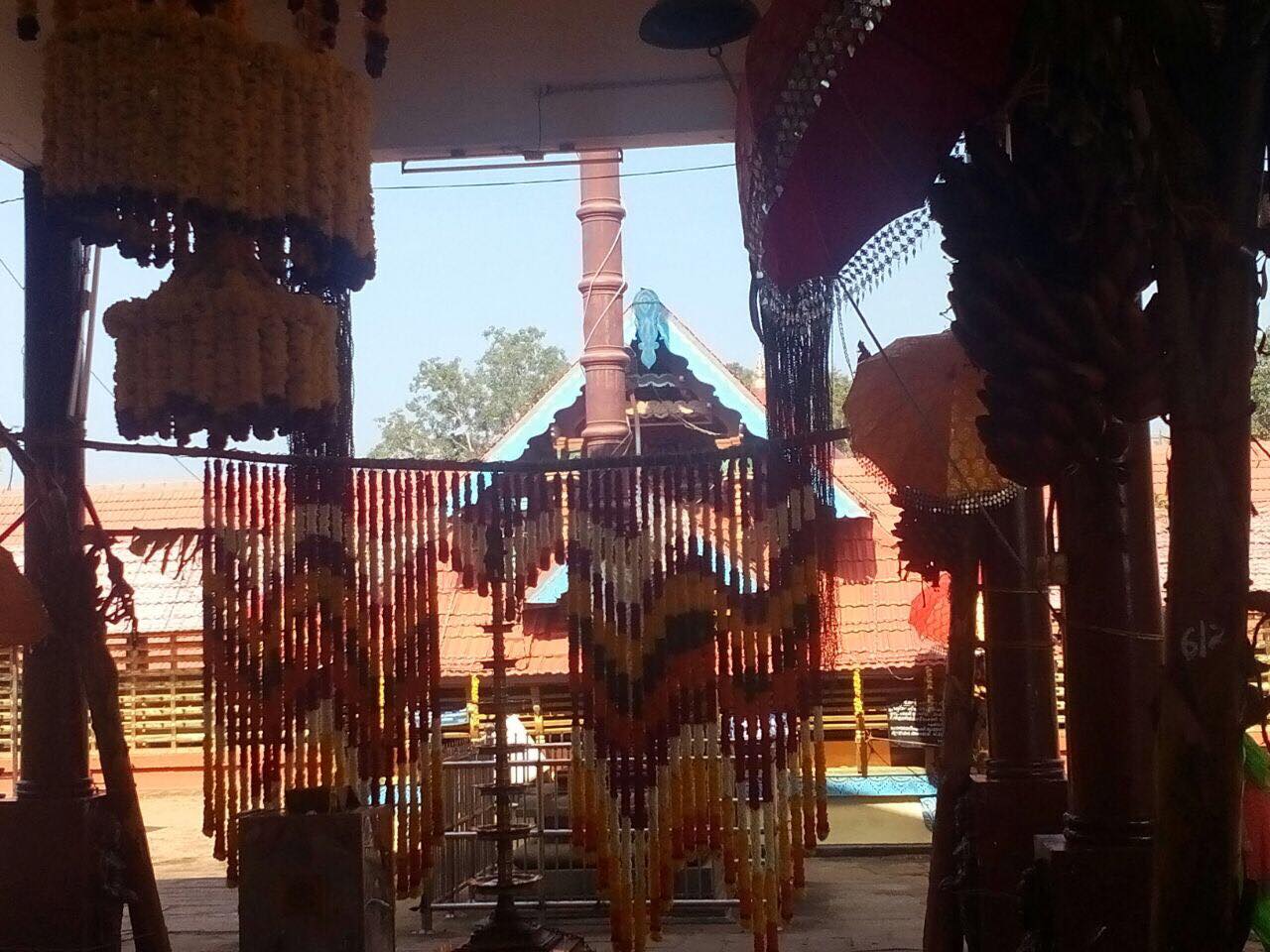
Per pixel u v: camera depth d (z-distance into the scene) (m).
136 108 2.92
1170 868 2.03
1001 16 2.33
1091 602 3.29
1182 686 2.04
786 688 4.38
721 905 6.14
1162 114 2.14
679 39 3.95
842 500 7.65
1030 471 2.34
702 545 4.48
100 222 3.15
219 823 4.54
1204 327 2.11
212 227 3.04
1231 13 2.14
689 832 4.44
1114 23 2.13
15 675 7.50
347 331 4.68
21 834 4.70
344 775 4.58
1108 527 3.23
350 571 4.63
